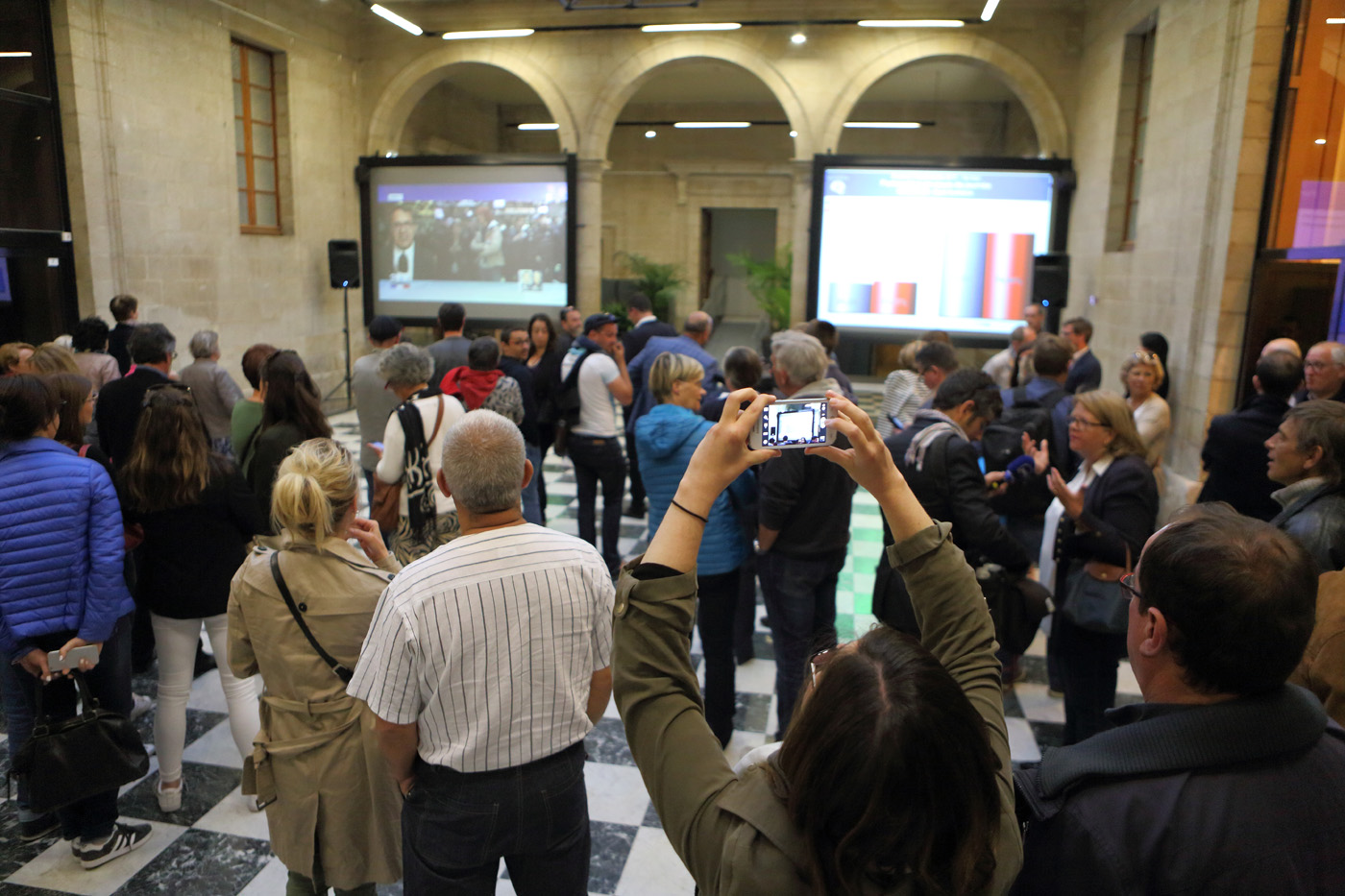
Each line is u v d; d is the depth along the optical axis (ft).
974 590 3.09
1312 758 2.98
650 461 9.67
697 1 27.81
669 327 20.22
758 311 69.36
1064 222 31.19
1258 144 17.20
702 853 2.42
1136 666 3.47
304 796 5.89
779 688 9.49
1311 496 6.49
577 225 34.78
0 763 9.61
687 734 2.62
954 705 2.20
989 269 32.12
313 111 32.60
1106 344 26.68
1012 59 31.32
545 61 34.14
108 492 7.84
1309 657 4.80
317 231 33.30
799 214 33.60
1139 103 26.14
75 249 22.57
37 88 21.61
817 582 9.24
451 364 16.79
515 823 5.21
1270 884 2.79
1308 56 16.40
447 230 35.35
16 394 7.53
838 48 32.45
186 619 8.51
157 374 12.57
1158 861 2.87
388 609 4.99
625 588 2.74
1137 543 8.12
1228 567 3.00
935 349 11.43
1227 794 2.90
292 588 5.83
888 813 2.10
